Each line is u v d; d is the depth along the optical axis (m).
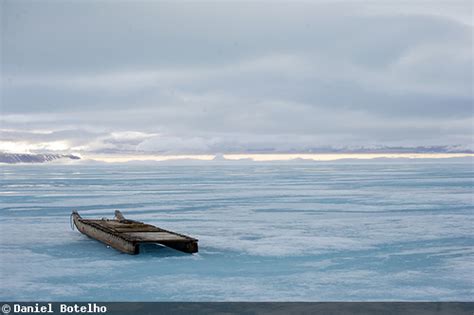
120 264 15.12
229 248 17.56
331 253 16.80
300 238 19.66
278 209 30.33
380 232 21.08
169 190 48.94
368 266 15.01
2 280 13.42
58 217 27.17
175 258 15.92
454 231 21.33
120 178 78.44
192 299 11.80
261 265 15.05
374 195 40.56
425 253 16.88
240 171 116.44
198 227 22.83
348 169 127.44
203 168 151.75
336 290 12.55
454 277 13.82
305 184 58.19
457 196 39.09
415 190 46.38
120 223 20.16
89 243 18.77
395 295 12.18
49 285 12.95
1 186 56.44
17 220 25.83
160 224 23.98
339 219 25.47
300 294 12.20
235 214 27.98
